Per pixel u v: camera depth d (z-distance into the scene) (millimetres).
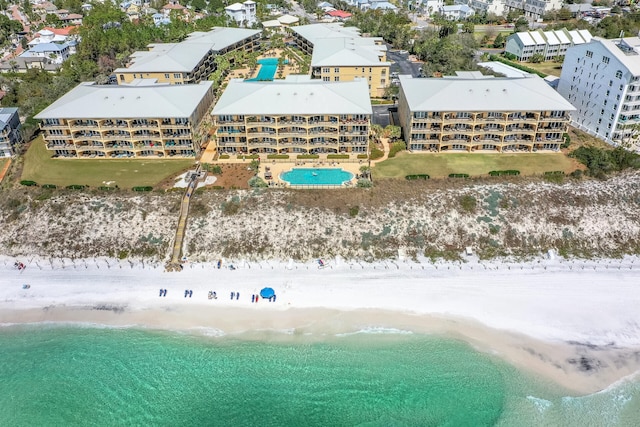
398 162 130375
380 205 115625
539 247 109562
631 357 86312
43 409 80375
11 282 103875
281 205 115438
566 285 100250
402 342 89438
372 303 97062
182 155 137500
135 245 110188
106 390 83125
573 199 116312
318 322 93375
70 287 102312
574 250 108875
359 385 82438
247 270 105000
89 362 87438
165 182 123875
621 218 113375
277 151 136625
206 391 82562
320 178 124188
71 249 110375
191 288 101062
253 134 133250
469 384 82375
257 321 93938
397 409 78625
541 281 101375
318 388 82250
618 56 131500
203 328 92938
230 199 117375
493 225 112125
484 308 95625
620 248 109125
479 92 132625
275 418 78062
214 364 86500
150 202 117500
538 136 133125
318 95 133875
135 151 136125
